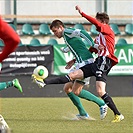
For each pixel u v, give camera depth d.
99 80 21.03
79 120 22.14
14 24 46.19
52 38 46.31
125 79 39.78
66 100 35.41
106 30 20.88
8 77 38.34
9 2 48.81
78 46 21.42
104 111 21.38
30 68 38.62
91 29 46.47
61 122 21.17
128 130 18.27
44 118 22.97
